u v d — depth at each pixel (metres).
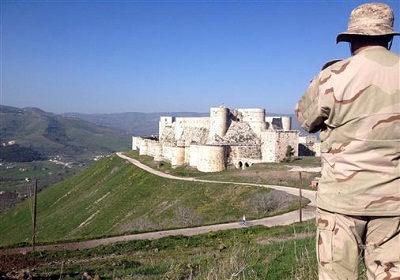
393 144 3.88
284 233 22.62
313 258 8.98
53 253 25.44
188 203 51.31
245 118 84.25
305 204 39.53
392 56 4.03
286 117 93.12
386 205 3.90
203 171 71.38
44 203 94.56
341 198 4.05
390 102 3.88
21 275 17.06
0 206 114.69
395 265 3.97
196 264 14.72
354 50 4.34
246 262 10.67
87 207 73.38
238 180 56.84
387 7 4.21
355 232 4.04
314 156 74.31
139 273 16.50
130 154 110.38
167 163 83.62
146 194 63.78
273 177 54.56
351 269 4.06
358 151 3.97
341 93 4.05
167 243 27.05
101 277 16.61
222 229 31.88
